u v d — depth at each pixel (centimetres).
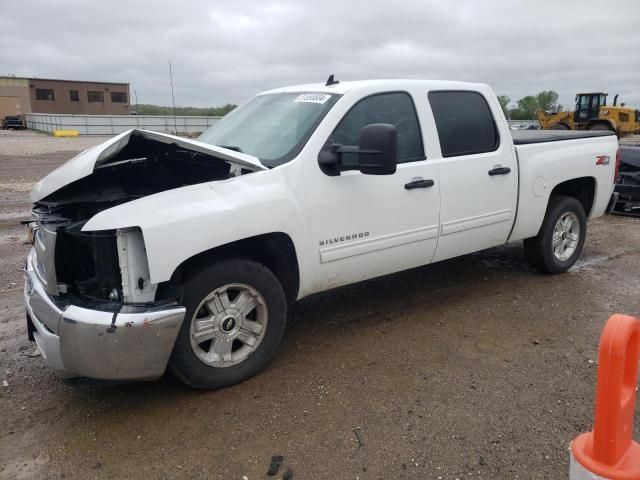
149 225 325
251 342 385
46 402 368
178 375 360
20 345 452
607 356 208
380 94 450
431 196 468
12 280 613
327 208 407
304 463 303
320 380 389
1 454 314
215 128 507
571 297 548
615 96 3388
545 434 325
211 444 321
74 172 365
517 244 751
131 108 9000
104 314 318
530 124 3772
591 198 638
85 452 315
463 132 501
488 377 391
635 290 571
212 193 359
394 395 369
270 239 391
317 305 531
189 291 351
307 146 402
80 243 345
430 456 307
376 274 456
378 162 368
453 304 529
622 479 206
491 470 296
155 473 298
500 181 522
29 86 8262
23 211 1038
